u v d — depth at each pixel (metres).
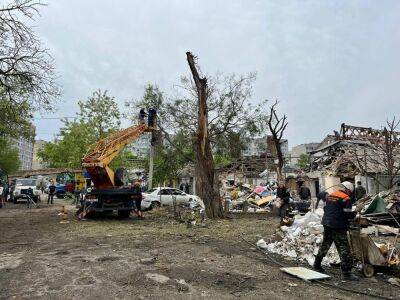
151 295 5.26
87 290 5.45
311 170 33.19
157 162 30.05
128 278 6.06
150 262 7.18
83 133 33.75
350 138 30.89
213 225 13.45
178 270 6.59
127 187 16.23
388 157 20.72
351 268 6.63
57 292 5.36
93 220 15.52
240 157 31.53
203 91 16.39
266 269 6.94
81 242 9.64
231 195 27.64
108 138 17.27
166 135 27.83
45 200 37.03
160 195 22.08
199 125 16.20
